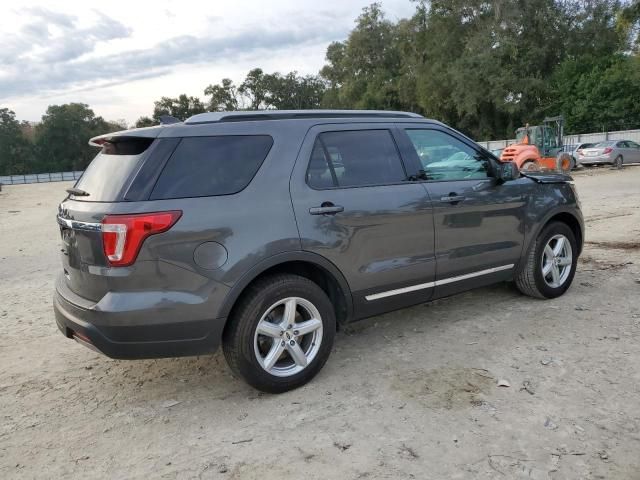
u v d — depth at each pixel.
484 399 3.38
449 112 49.41
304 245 3.54
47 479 2.83
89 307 3.21
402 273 4.05
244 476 2.76
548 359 3.89
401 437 3.02
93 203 3.26
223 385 3.84
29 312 5.82
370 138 4.07
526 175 5.09
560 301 5.15
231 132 3.52
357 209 3.78
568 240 5.24
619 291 5.34
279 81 103.38
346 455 2.88
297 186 3.60
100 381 4.01
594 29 42.06
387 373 3.84
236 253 3.30
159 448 3.07
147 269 3.12
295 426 3.21
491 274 4.70
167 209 3.15
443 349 4.20
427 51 48.19
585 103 42.19
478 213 4.48
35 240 11.55
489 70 41.53
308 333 3.71
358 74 65.25
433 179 4.30
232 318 3.41
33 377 4.12
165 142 3.32
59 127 102.06
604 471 2.64
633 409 3.18
